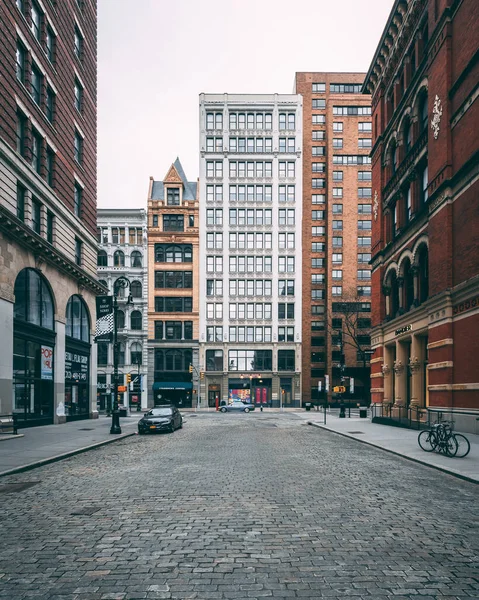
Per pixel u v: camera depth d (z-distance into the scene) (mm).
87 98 34469
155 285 63344
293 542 6258
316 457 14336
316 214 73938
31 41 25047
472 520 7395
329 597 4691
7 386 21297
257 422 32219
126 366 60656
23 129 24391
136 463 13336
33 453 14922
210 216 65438
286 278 64812
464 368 20062
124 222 63000
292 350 63562
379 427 25828
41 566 5516
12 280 22094
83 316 33312
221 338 63312
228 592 4805
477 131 19453
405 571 5312
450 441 14781
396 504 8375
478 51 19297
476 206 19359
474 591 4832
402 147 29453
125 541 6355
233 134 66875
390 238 31781
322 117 75438
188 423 31203
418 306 25469
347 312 63312
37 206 26031
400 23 29109
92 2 36312
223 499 8664
